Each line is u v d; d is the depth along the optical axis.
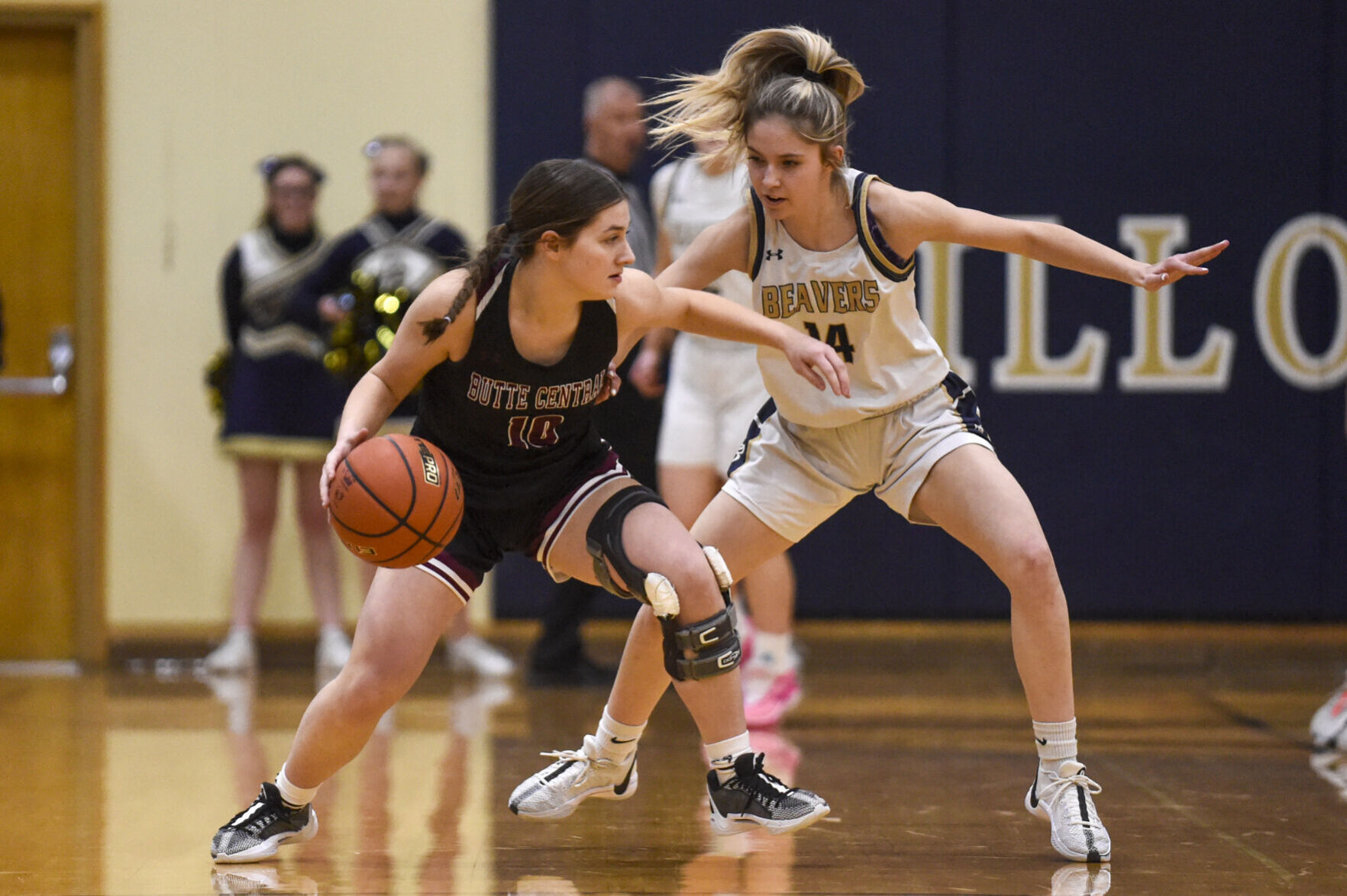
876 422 10.45
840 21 22.20
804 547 22.44
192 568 22.59
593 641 21.66
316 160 22.56
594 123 18.84
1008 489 10.07
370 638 9.50
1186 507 22.53
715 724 9.79
